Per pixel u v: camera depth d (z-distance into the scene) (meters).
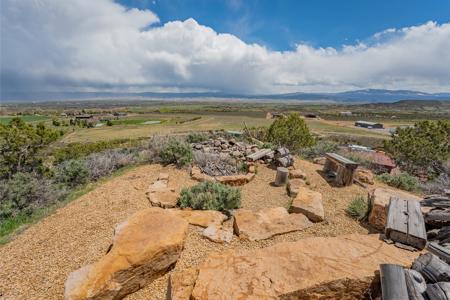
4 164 9.30
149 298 2.47
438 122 11.67
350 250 2.55
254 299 1.95
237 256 2.46
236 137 14.20
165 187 5.70
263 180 6.86
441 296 1.83
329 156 7.10
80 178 7.20
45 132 10.58
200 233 3.53
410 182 6.78
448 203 3.92
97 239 3.62
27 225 4.65
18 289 2.76
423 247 2.74
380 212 3.91
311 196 4.70
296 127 12.21
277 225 3.77
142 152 9.11
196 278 2.27
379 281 2.12
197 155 8.22
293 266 2.28
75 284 2.30
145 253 2.55
